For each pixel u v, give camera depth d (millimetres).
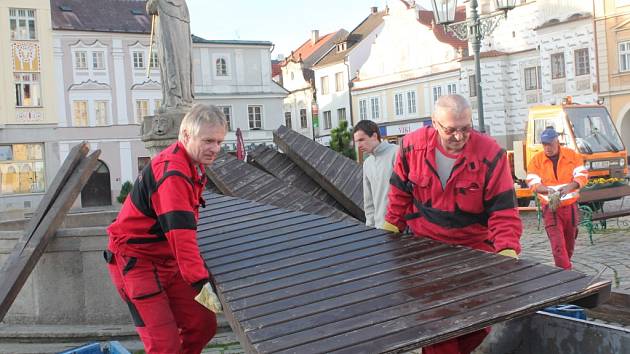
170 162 3445
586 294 2809
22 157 40625
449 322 2609
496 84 40812
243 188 7531
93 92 43125
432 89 48000
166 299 3725
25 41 40281
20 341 6848
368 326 2664
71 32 42219
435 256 3576
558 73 37312
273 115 50281
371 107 54625
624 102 34250
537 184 7359
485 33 14961
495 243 3766
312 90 61688
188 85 9477
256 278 3428
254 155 9492
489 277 3119
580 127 17078
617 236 12602
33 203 40656
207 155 3469
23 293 7199
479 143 3859
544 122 17500
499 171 3818
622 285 8031
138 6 46375
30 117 40500
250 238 4254
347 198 7777
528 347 4020
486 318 2607
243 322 2814
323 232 4285
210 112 3467
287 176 8781
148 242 3641
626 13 33625
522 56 39781
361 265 3516
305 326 2723
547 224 7352
